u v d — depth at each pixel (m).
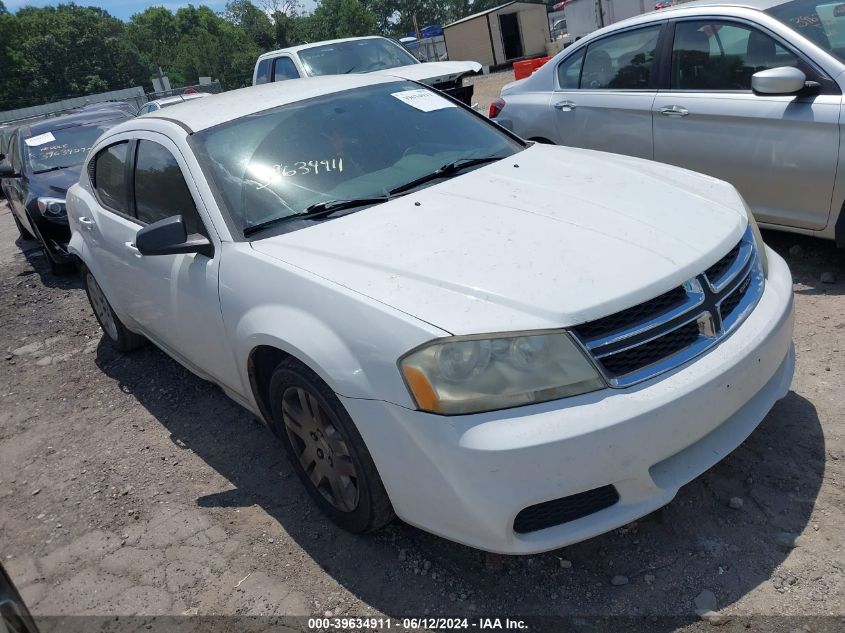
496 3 93.25
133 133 3.83
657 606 2.23
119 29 87.31
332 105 3.53
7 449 4.05
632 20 5.10
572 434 2.03
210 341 3.11
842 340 3.48
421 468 2.19
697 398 2.17
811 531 2.40
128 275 3.82
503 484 2.06
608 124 5.21
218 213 2.98
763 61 4.27
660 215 2.62
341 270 2.50
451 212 2.76
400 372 2.17
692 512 2.57
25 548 3.11
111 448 3.81
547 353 2.09
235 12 76.75
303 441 2.78
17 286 7.61
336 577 2.58
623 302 2.16
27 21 80.62
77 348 5.40
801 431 2.87
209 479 3.35
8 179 8.66
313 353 2.38
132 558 2.89
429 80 8.72
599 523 2.16
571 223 2.56
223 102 3.62
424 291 2.28
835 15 4.16
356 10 71.44
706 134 4.54
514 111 6.04
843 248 4.17
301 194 3.05
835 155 3.88
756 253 2.66
